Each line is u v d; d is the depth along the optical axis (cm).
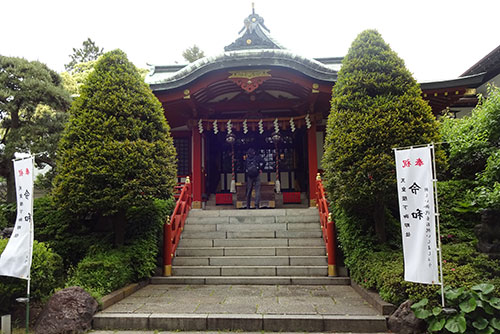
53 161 1166
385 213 778
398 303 505
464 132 817
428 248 455
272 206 1252
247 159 1192
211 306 561
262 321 496
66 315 490
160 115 781
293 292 657
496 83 1413
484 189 620
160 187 717
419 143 619
